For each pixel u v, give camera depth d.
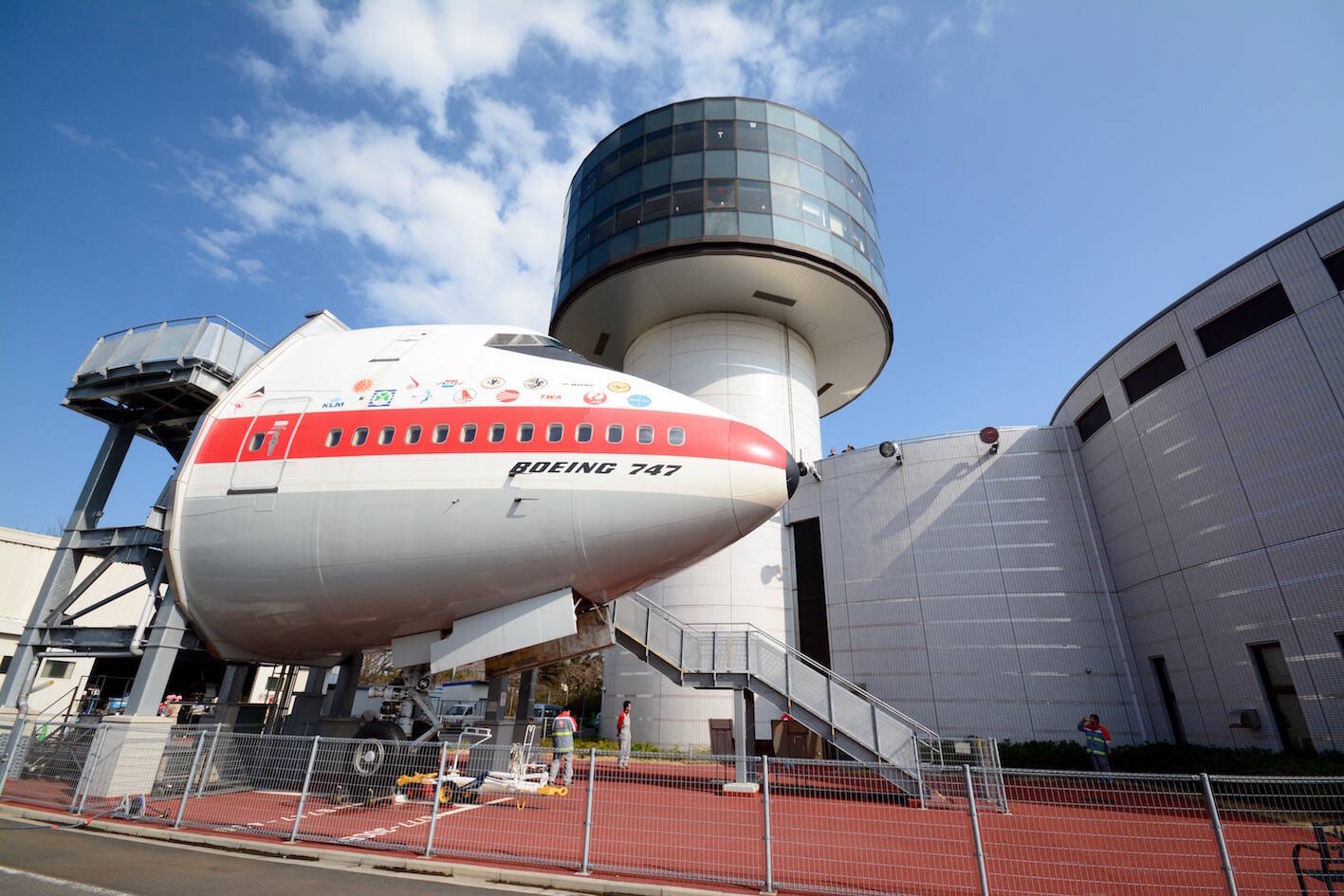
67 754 12.63
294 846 8.97
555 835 9.78
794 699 15.56
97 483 15.47
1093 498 22.08
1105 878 8.12
